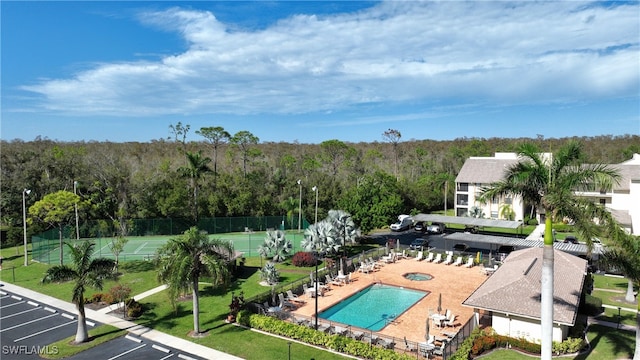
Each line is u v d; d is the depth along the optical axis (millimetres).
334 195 76688
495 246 57281
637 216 63281
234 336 27594
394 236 64438
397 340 26484
